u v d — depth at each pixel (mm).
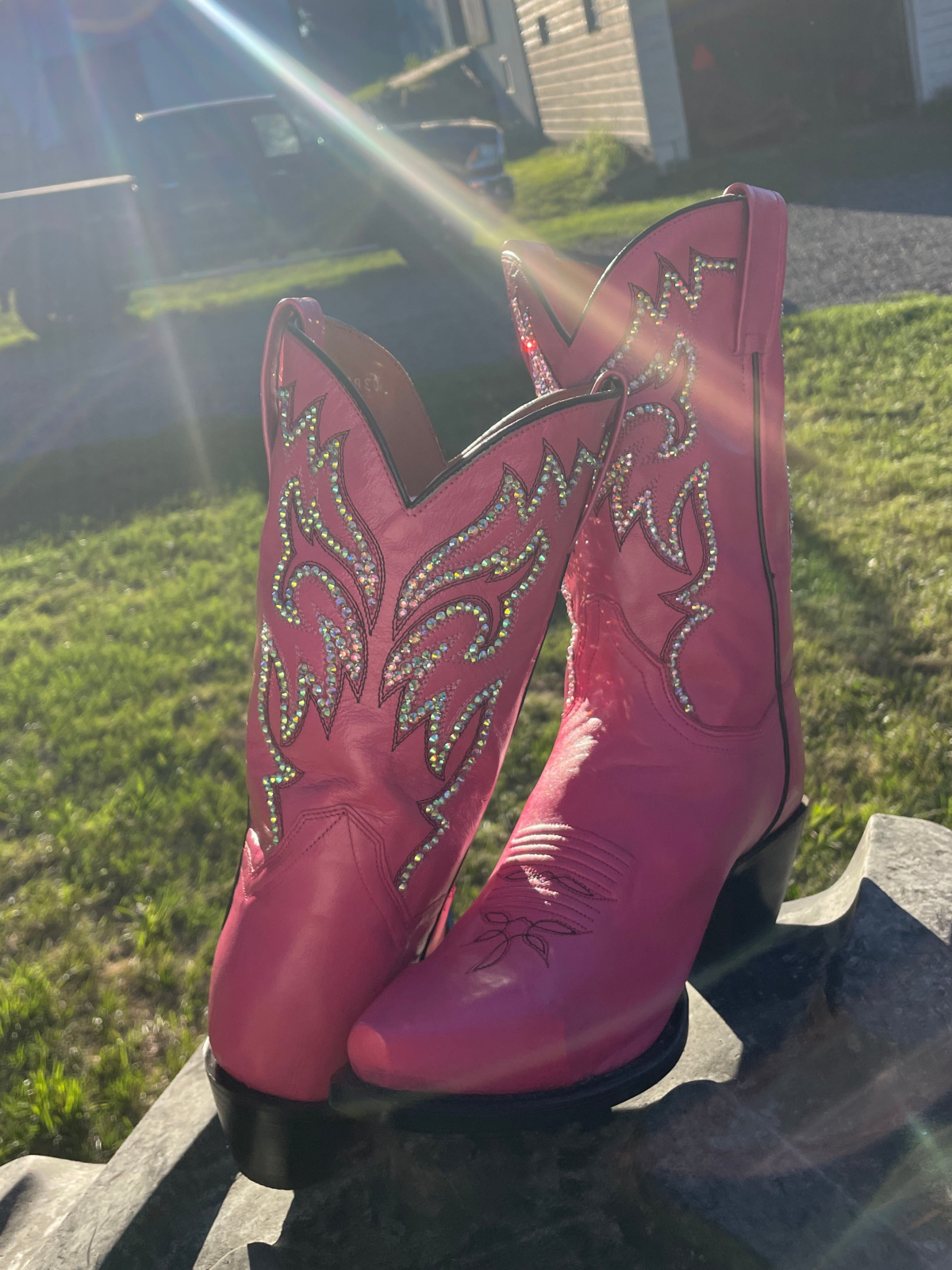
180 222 11258
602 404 961
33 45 15062
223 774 2990
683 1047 996
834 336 5828
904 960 1108
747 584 1121
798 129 12711
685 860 1042
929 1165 946
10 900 2574
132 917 2434
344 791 937
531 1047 884
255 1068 924
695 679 1105
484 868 2359
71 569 4910
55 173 15172
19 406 8648
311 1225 1069
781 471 1185
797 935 1346
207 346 9508
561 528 966
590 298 1057
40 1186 1333
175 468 6168
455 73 19891
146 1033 2068
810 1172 947
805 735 2578
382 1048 862
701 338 1080
